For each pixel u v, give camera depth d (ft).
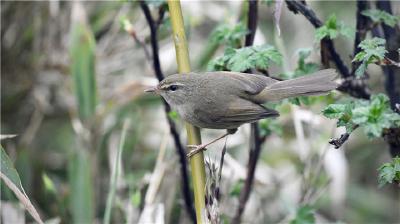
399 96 28.40
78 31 36.83
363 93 27.71
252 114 25.21
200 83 26.03
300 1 27.02
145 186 37.55
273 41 43.91
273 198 38.86
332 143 20.56
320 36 25.29
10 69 41.93
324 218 39.14
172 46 41.98
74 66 36.99
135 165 40.34
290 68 41.75
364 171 44.47
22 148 38.81
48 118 42.09
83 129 37.14
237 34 27.14
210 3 42.42
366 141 44.68
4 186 33.76
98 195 36.78
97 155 37.24
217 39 27.53
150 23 28.40
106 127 40.27
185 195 30.94
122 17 31.42
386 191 44.11
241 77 26.08
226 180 36.88
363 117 19.88
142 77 41.11
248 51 24.70
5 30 41.65
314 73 24.97
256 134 29.96
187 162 32.71
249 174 30.66
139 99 41.98
